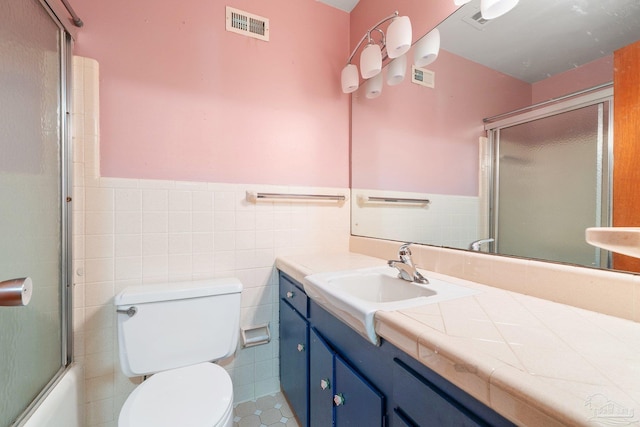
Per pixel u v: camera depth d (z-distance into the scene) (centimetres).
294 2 167
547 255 83
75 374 112
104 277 123
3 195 85
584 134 77
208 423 83
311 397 115
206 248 142
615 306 67
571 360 46
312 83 172
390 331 65
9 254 86
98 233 122
